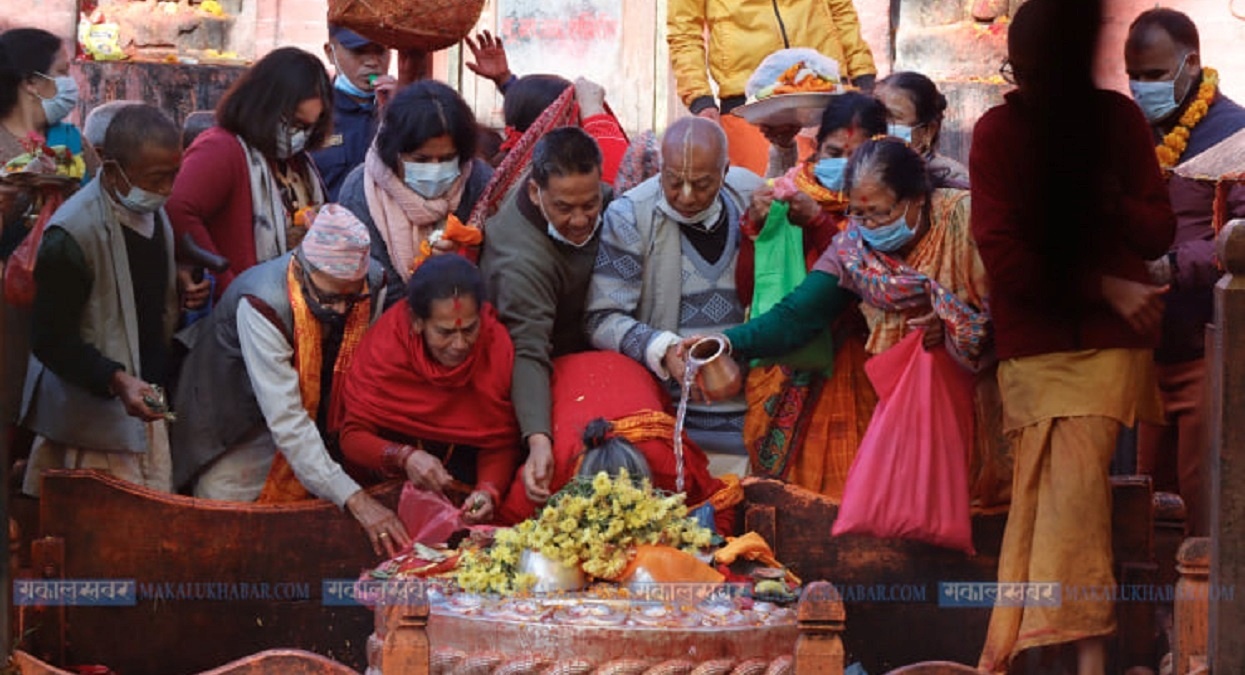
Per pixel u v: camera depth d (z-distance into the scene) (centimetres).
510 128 697
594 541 530
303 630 605
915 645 608
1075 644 580
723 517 594
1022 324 553
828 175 624
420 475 584
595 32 1120
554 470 581
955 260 577
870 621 607
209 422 611
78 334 594
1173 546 609
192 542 600
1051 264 543
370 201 618
